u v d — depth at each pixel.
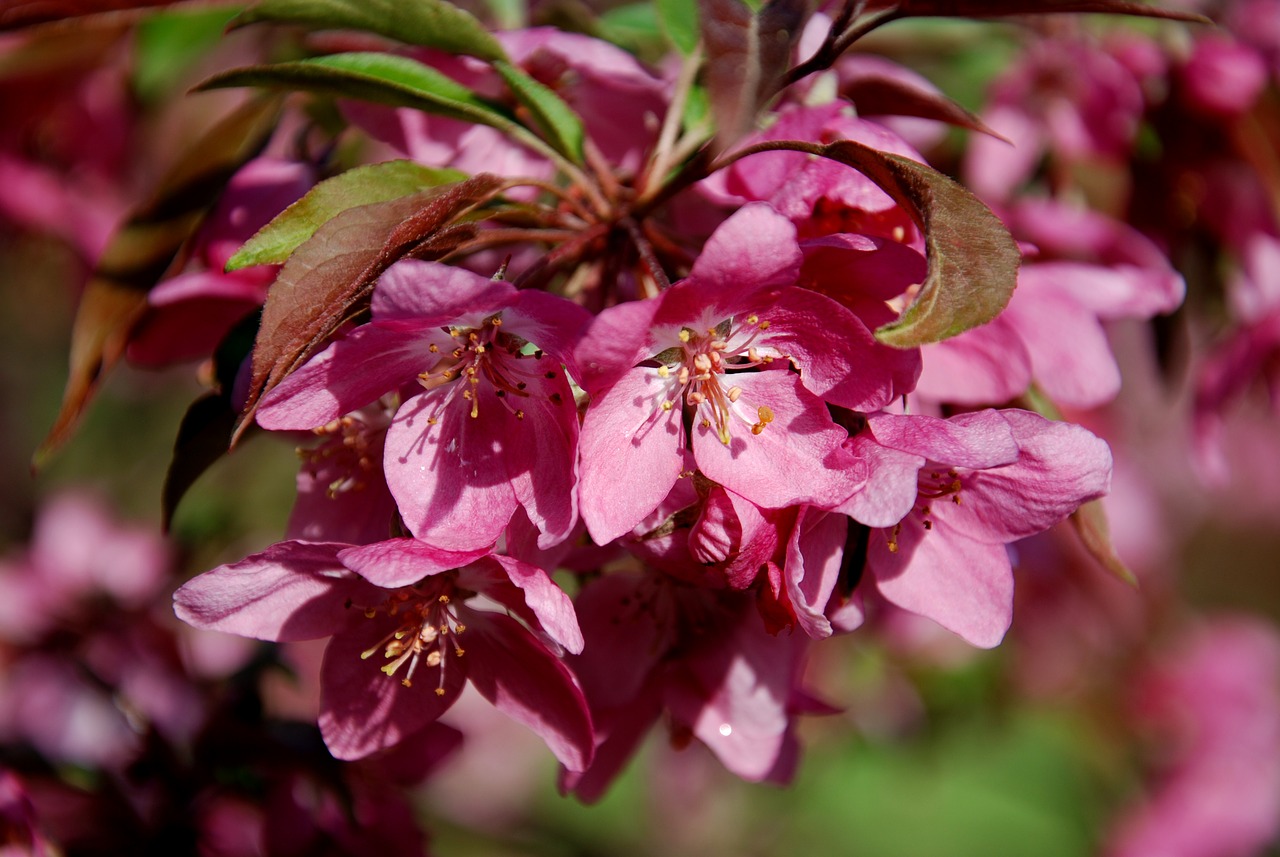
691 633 0.25
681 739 0.27
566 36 0.27
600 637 0.25
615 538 0.22
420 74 0.25
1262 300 0.34
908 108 0.26
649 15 0.33
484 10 0.34
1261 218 0.34
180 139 0.44
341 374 0.22
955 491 0.24
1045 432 0.23
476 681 0.24
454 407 0.23
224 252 0.27
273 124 0.30
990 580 0.24
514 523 0.23
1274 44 0.35
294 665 0.32
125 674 0.37
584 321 0.21
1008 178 0.34
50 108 0.41
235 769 0.30
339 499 0.25
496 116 0.25
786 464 0.22
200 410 0.25
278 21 0.25
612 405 0.22
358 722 0.24
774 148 0.23
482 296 0.21
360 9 0.25
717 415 0.23
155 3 0.28
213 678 0.37
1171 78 0.34
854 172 0.23
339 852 0.30
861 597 0.25
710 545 0.22
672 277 0.25
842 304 0.23
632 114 0.27
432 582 0.24
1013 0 0.23
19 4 0.27
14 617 0.39
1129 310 0.28
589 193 0.25
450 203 0.22
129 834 0.31
